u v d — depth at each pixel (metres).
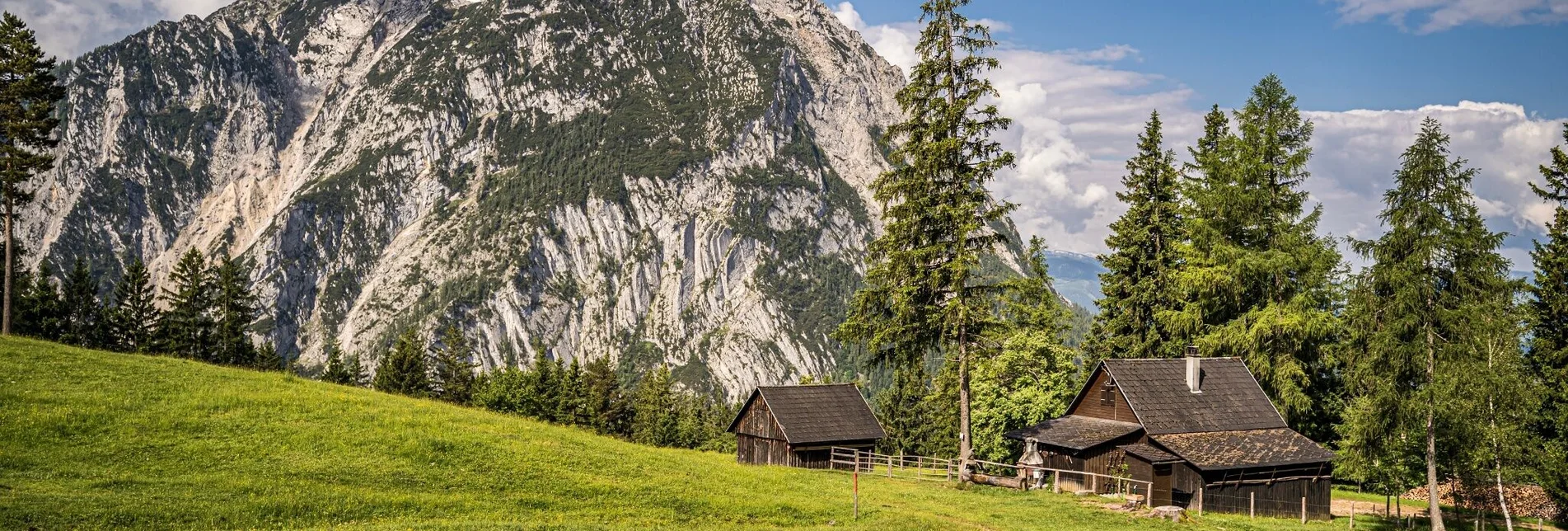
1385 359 38.88
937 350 51.28
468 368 134.00
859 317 50.84
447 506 31.80
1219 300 56.97
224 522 27.38
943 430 97.31
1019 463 50.91
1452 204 37.12
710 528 32.38
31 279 103.44
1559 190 56.97
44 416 35.84
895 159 48.22
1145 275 64.62
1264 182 57.12
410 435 39.91
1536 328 56.19
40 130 62.88
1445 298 37.78
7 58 62.62
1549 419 51.28
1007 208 47.72
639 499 35.69
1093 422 51.19
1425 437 41.19
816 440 59.38
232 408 41.03
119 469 32.00
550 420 120.06
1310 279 54.91
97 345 102.88
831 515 36.28
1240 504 45.97
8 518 25.09
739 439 63.25
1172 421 48.34
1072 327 68.19
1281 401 55.06
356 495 31.41
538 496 34.31
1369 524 46.00
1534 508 49.97
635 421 139.88
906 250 48.66
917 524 34.91
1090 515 39.94
